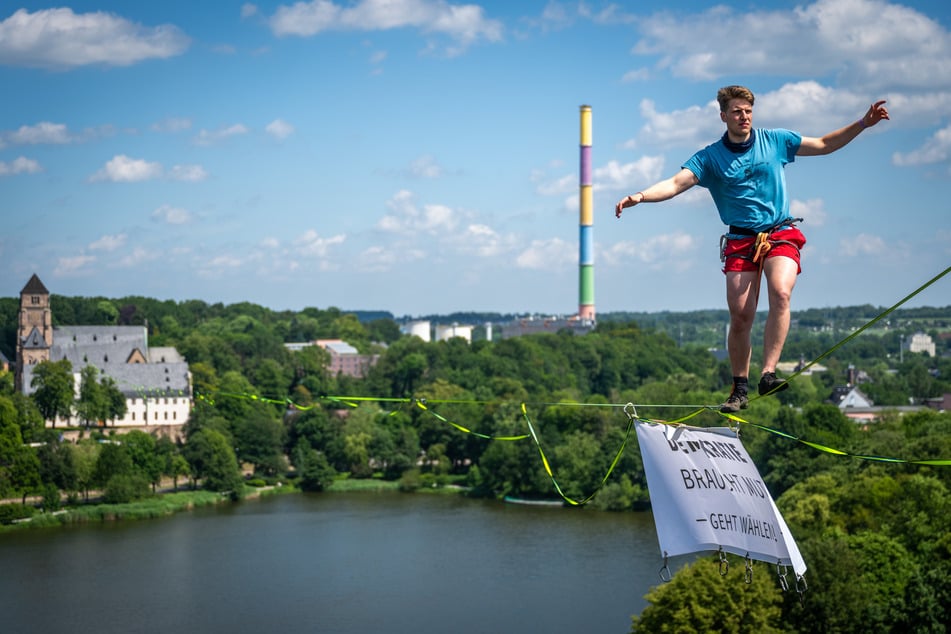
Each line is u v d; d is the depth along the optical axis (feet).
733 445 63.00
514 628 326.03
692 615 236.02
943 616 256.11
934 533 297.94
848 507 355.15
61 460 625.82
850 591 257.34
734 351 60.13
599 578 391.86
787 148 59.31
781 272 57.77
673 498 61.16
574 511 590.55
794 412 549.54
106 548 487.61
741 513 61.98
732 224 59.36
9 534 540.11
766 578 245.04
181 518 589.32
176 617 353.31
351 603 367.45
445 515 579.07
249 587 396.78
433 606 358.64
